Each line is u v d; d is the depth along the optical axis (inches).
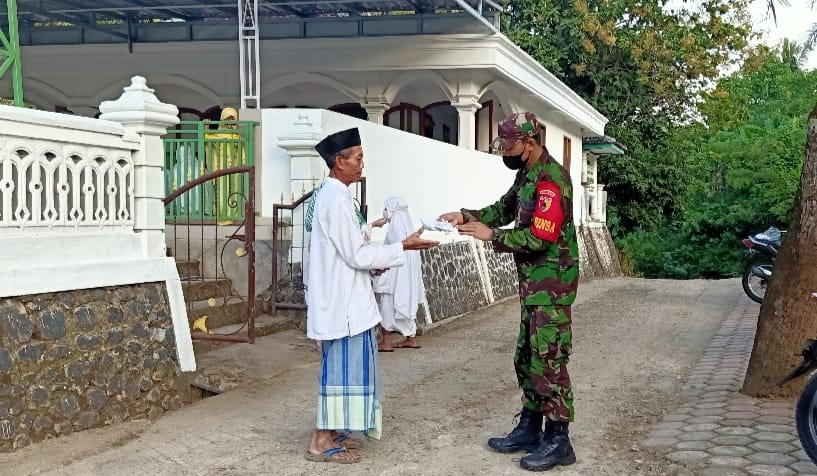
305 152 365.4
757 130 1147.9
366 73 603.8
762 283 512.1
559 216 179.2
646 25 1020.5
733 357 326.6
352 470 188.7
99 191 233.6
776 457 185.8
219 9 570.6
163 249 257.6
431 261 474.9
